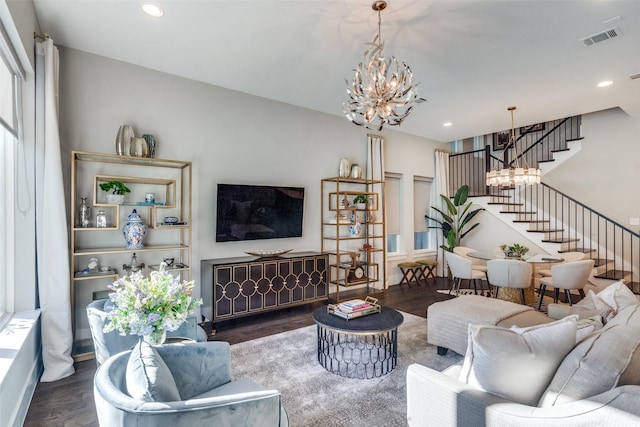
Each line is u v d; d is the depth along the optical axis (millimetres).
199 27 2863
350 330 2557
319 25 2832
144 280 1811
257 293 3988
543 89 4227
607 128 5730
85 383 2600
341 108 5020
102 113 3383
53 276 2709
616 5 2549
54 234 2721
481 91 4289
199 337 2426
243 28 2877
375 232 5750
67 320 2756
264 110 4547
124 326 1713
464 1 2508
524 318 2758
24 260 2654
